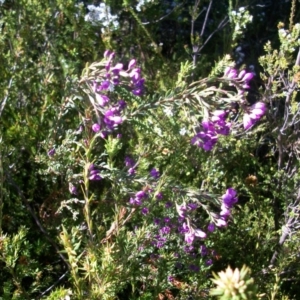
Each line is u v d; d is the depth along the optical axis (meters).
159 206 2.32
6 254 2.09
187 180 2.90
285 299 2.39
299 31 2.85
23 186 3.07
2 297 2.21
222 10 4.45
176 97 1.86
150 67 3.80
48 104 3.09
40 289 2.61
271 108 2.97
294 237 2.64
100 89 1.86
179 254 2.32
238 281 1.02
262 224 2.92
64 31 3.87
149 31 3.97
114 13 3.89
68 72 3.16
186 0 4.25
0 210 2.14
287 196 2.84
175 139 2.22
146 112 1.98
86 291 2.07
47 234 2.60
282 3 4.69
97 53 3.72
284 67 2.84
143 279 2.27
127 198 2.30
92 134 2.00
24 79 3.28
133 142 2.94
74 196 2.80
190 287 2.40
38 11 3.53
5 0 3.62
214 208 2.85
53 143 2.51
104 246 2.08
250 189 2.92
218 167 2.90
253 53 4.24
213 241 2.75
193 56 3.77
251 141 3.03
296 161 3.07
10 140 2.96
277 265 2.75
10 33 3.42
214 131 1.80
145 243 2.12
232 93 1.81
